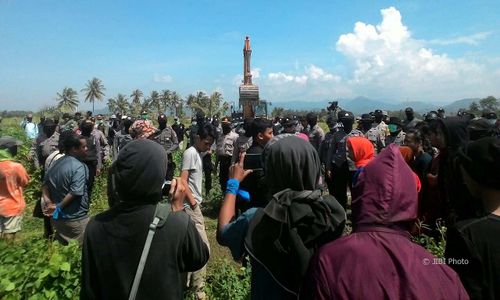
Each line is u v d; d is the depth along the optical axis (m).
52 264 3.71
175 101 102.25
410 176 1.86
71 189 5.11
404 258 1.68
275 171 2.20
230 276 4.95
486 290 1.87
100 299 2.25
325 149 9.23
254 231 2.11
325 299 1.71
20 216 6.04
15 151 6.80
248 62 30.00
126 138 10.02
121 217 2.25
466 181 2.21
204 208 10.14
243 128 8.64
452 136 4.17
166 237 2.23
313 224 2.04
